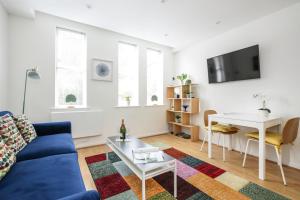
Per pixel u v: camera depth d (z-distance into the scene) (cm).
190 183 194
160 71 463
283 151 251
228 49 336
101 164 246
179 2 241
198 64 404
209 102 374
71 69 331
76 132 312
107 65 357
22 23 275
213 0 235
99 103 349
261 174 205
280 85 257
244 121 227
